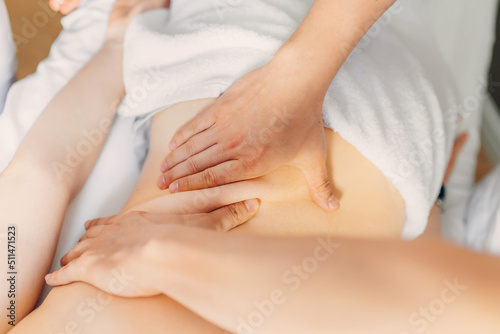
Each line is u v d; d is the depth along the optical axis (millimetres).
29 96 992
